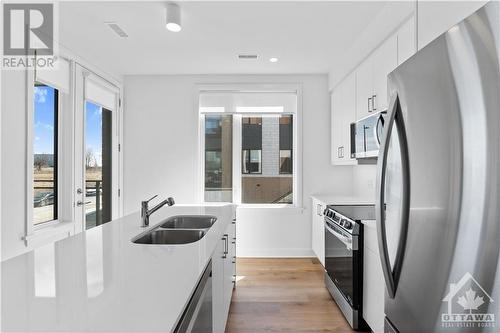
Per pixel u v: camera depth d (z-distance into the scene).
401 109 1.22
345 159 3.64
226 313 2.24
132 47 3.32
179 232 2.11
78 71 3.25
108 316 0.82
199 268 1.21
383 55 2.54
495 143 0.75
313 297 3.02
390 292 1.25
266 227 4.39
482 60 0.80
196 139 4.40
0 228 2.12
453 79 0.91
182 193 4.42
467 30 0.85
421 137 1.07
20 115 2.30
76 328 0.76
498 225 0.74
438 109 0.98
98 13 2.56
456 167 0.89
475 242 0.81
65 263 1.27
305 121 4.39
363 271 2.32
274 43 3.22
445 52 0.94
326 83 4.38
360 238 2.32
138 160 4.43
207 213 2.65
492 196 0.76
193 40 3.14
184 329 0.94
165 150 4.42
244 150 4.50
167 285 1.04
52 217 2.99
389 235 1.30
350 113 3.44
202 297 1.23
